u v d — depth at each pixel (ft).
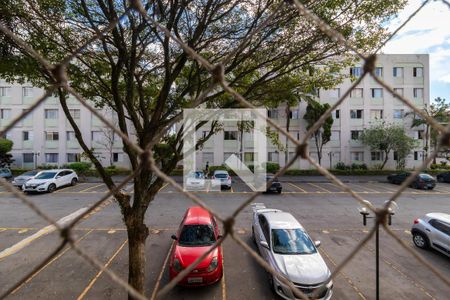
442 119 82.17
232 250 27.61
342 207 45.14
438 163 98.84
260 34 17.33
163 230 33.60
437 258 25.79
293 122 92.12
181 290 20.47
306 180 77.51
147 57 22.06
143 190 16.24
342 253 27.04
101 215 39.63
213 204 46.37
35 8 15.61
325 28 4.26
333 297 19.53
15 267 23.84
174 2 15.23
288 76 20.54
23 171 82.23
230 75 21.65
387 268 23.82
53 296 19.48
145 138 16.61
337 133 93.45
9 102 88.69
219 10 18.03
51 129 88.84
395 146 83.97
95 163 16.39
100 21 16.21
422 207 46.01
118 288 20.56
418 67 92.12
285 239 22.76
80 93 20.57
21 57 15.88
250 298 19.49
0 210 42.47
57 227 4.00
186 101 19.51
